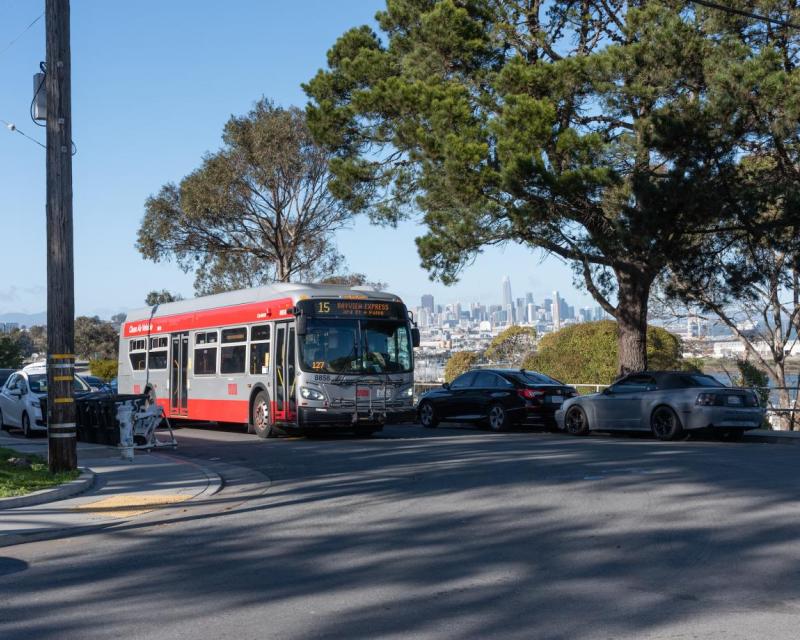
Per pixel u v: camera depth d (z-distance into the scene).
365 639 6.13
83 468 15.32
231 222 43.81
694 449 17.09
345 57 28.12
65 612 6.98
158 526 10.84
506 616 6.58
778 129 21.92
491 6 26.62
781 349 30.84
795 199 22.25
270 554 8.94
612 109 23.61
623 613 6.57
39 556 9.21
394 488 12.83
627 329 26.28
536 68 23.39
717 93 21.94
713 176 22.84
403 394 21.86
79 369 56.25
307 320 21.11
